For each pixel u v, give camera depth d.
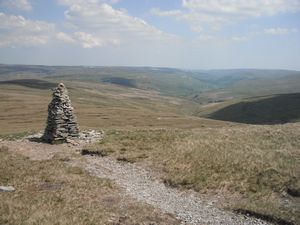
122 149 41.50
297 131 47.88
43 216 20.12
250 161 34.56
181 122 142.38
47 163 34.75
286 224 22.98
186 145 41.41
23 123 121.69
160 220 22.20
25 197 23.69
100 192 26.78
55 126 45.25
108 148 41.62
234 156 36.31
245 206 25.36
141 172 34.06
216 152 38.06
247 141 43.19
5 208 20.83
